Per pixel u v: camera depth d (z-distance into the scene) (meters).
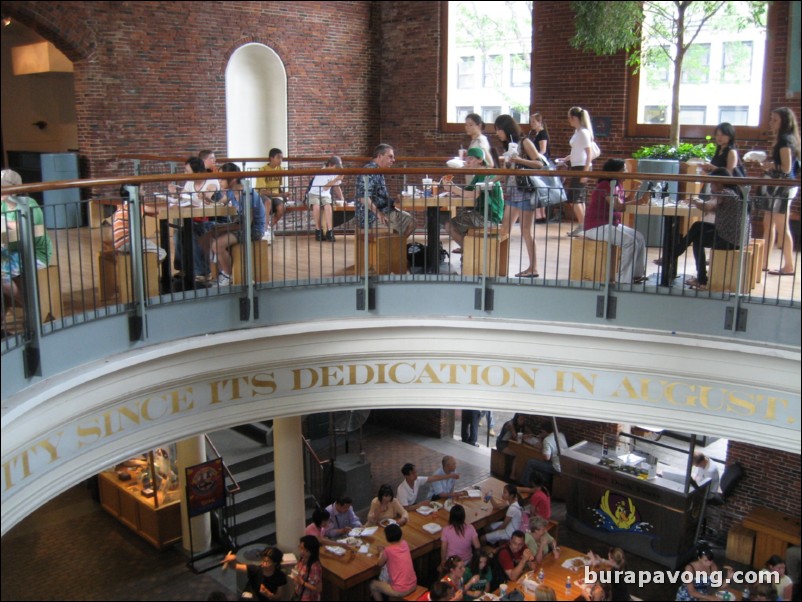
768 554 9.46
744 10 8.36
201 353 6.09
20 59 13.23
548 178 8.34
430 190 7.68
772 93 8.41
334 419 11.76
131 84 10.79
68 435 5.23
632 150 9.62
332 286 6.66
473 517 9.30
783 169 6.46
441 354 6.89
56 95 13.62
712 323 6.18
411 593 7.96
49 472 5.07
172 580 9.58
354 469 11.55
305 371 6.66
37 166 12.83
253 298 6.31
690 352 6.25
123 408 5.68
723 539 10.27
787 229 6.82
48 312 5.81
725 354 6.14
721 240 6.34
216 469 9.77
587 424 11.74
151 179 5.65
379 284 6.75
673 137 8.40
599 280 6.71
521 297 6.66
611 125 9.70
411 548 8.53
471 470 12.53
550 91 10.19
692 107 9.12
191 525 10.05
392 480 12.16
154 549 10.29
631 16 8.51
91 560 9.70
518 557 8.40
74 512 11.09
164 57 11.02
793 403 6.00
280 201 8.69
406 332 6.83
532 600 7.68
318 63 12.09
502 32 10.89
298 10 11.85
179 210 6.36
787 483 9.69
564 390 6.72
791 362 5.92
